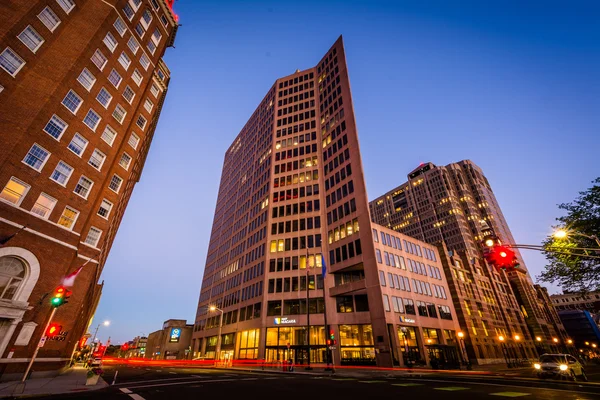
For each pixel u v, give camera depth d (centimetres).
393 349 4109
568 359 2147
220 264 7938
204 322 7625
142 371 3084
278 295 5162
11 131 2073
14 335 1923
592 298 12644
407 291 4925
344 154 5809
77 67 2622
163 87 4112
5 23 2136
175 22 4362
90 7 2883
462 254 7531
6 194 2028
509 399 1131
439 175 14488
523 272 10125
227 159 10694
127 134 3328
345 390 1471
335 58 7175
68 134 2498
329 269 5088
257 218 6688
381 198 17275
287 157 6881
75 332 3556
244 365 4828
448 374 2827
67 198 2427
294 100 7800
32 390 1364
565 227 2269
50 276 2188
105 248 3916
